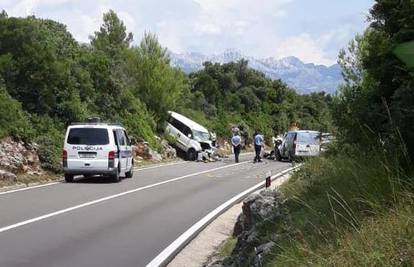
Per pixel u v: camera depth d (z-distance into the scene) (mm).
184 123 42125
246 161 38688
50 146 24484
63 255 9148
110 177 22391
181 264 9133
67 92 29672
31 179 21078
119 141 22297
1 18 27750
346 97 8219
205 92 71375
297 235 6441
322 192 7672
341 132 8422
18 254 9078
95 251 9555
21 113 25391
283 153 37312
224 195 18219
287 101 85625
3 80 26375
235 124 65062
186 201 16500
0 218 12406
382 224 5137
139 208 14688
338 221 6055
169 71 43406
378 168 6375
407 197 5301
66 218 12664
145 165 32562
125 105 37438
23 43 27453
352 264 4746
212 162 37500
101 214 13422
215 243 10836
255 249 7145
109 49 47062
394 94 6781
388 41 7055
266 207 9219
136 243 10367
